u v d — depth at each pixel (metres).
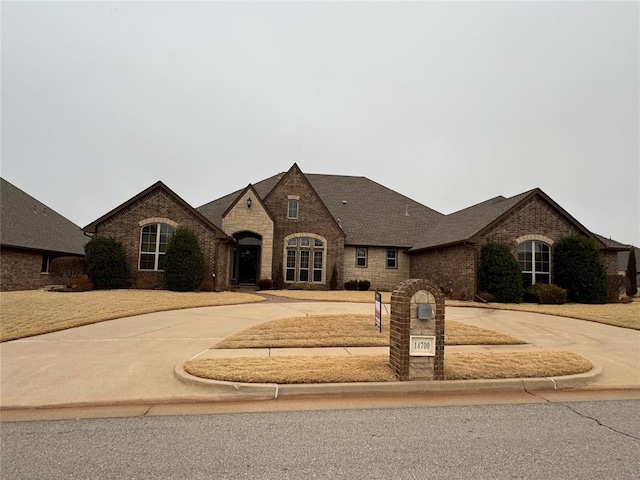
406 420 5.11
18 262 21.48
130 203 21.06
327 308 15.02
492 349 8.95
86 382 6.62
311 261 25.66
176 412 5.42
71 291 18.45
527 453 4.16
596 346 9.56
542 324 12.51
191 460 3.99
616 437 4.60
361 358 7.60
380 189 33.03
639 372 7.49
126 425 4.96
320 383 6.24
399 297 6.68
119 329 10.79
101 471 3.77
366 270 27.16
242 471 3.75
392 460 3.98
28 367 7.42
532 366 7.14
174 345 9.08
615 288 20.22
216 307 14.95
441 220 29.17
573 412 5.45
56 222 28.80
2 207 23.33
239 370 6.71
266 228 24.42
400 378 6.43
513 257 19.12
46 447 4.32
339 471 3.75
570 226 20.62
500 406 5.69
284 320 11.55
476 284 19.47
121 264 20.22
